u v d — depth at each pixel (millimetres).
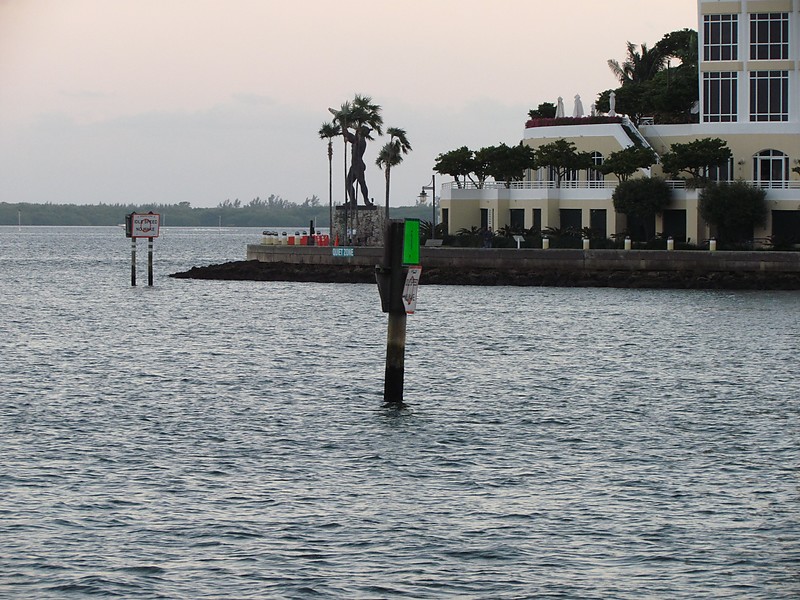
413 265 70375
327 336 110688
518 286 171125
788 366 89375
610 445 59969
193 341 106250
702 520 46938
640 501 49469
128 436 61438
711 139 181000
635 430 63781
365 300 154125
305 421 65875
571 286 169750
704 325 119312
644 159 182250
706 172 189125
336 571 41594
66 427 63625
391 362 71312
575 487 51688
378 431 63156
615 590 40094
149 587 40188
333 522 46625
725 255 166625
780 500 49594
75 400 72188
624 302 145375
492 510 48188
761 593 39875
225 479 52812
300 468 54875
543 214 190875
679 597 39562
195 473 53781
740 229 178250
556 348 100625
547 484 52188
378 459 56688
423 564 42281
